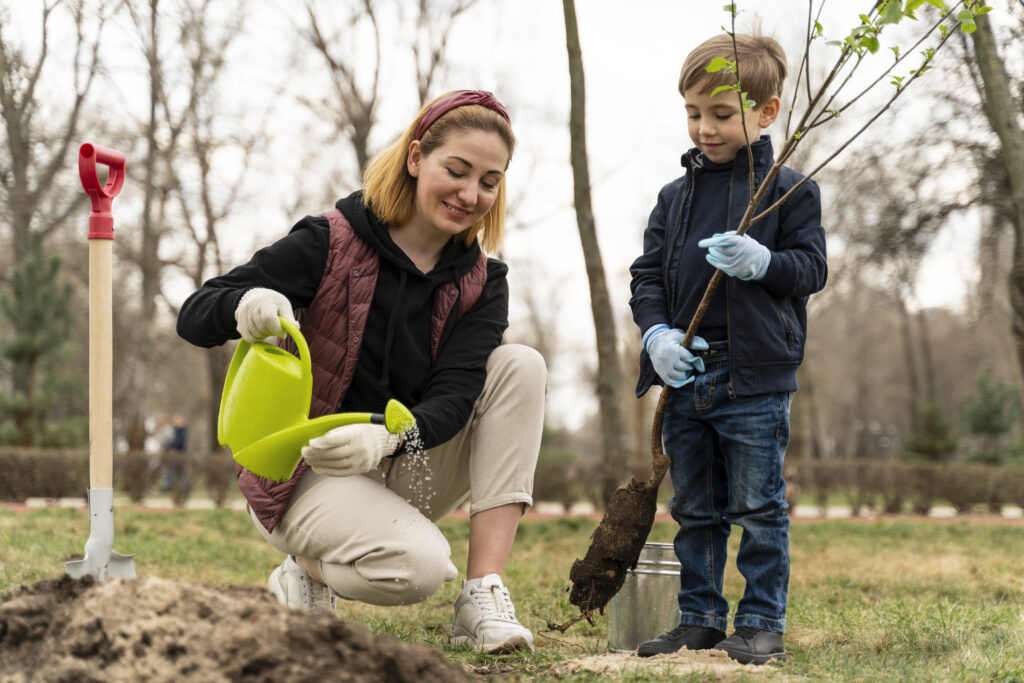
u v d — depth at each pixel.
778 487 2.88
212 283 2.56
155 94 16.41
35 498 12.30
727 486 3.00
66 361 16.06
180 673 1.66
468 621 2.77
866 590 4.80
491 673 2.42
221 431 2.45
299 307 2.71
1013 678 2.48
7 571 4.07
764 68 2.93
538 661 2.58
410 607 3.82
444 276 2.79
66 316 15.46
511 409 2.85
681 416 3.00
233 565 5.15
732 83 2.90
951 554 6.67
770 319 2.85
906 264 13.34
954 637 3.00
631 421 27.25
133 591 1.83
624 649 3.08
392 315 2.70
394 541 2.55
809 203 2.96
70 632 1.81
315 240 2.67
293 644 1.71
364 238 2.71
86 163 2.38
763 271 2.76
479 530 2.87
